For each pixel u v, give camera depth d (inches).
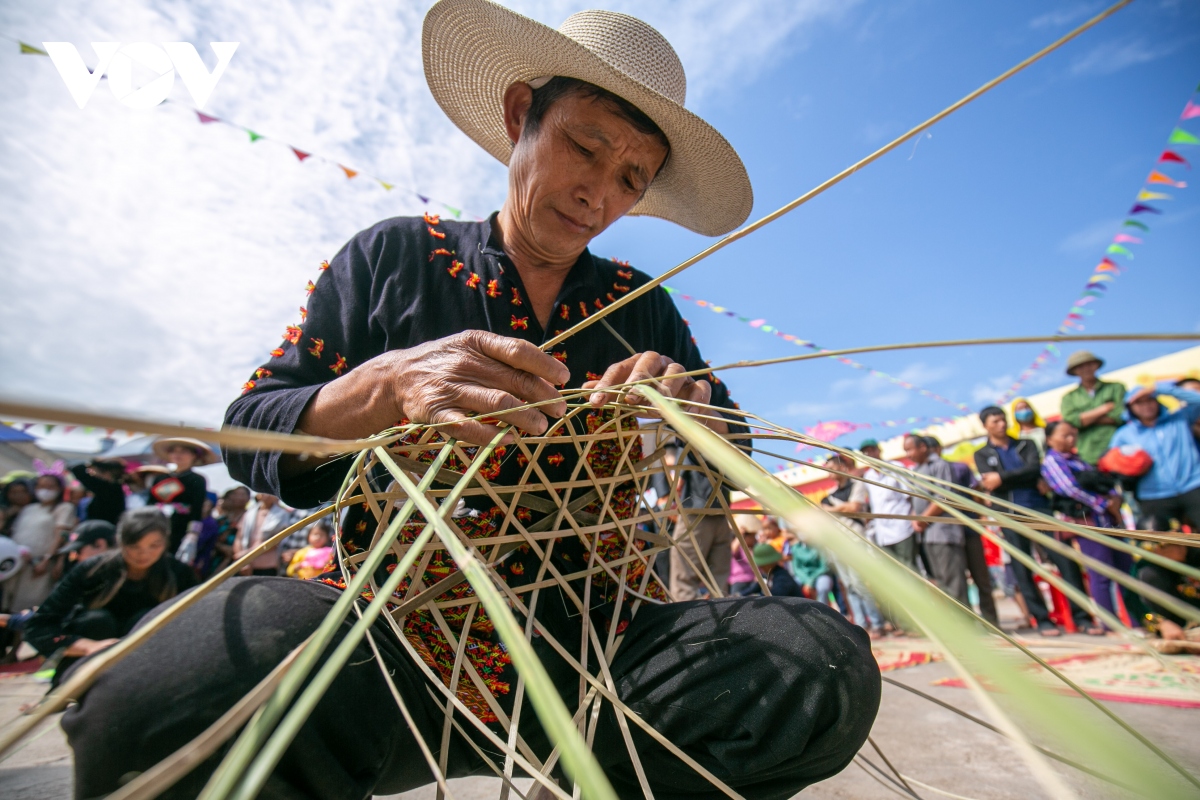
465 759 28.2
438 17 42.8
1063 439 135.6
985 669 6.1
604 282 41.9
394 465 18.3
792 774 25.3
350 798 21.6
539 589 28.5
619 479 31.2
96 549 122.4
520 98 41.4
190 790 19.5
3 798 44.8
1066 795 7.4
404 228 38.6
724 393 45.1
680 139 42.6
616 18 40.8
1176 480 123.8
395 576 13.9
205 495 143.7
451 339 25.7
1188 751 48.2
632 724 27.1
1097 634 121.0
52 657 80.3
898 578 7.3
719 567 118.8
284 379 33.1
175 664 20.0
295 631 21.7
